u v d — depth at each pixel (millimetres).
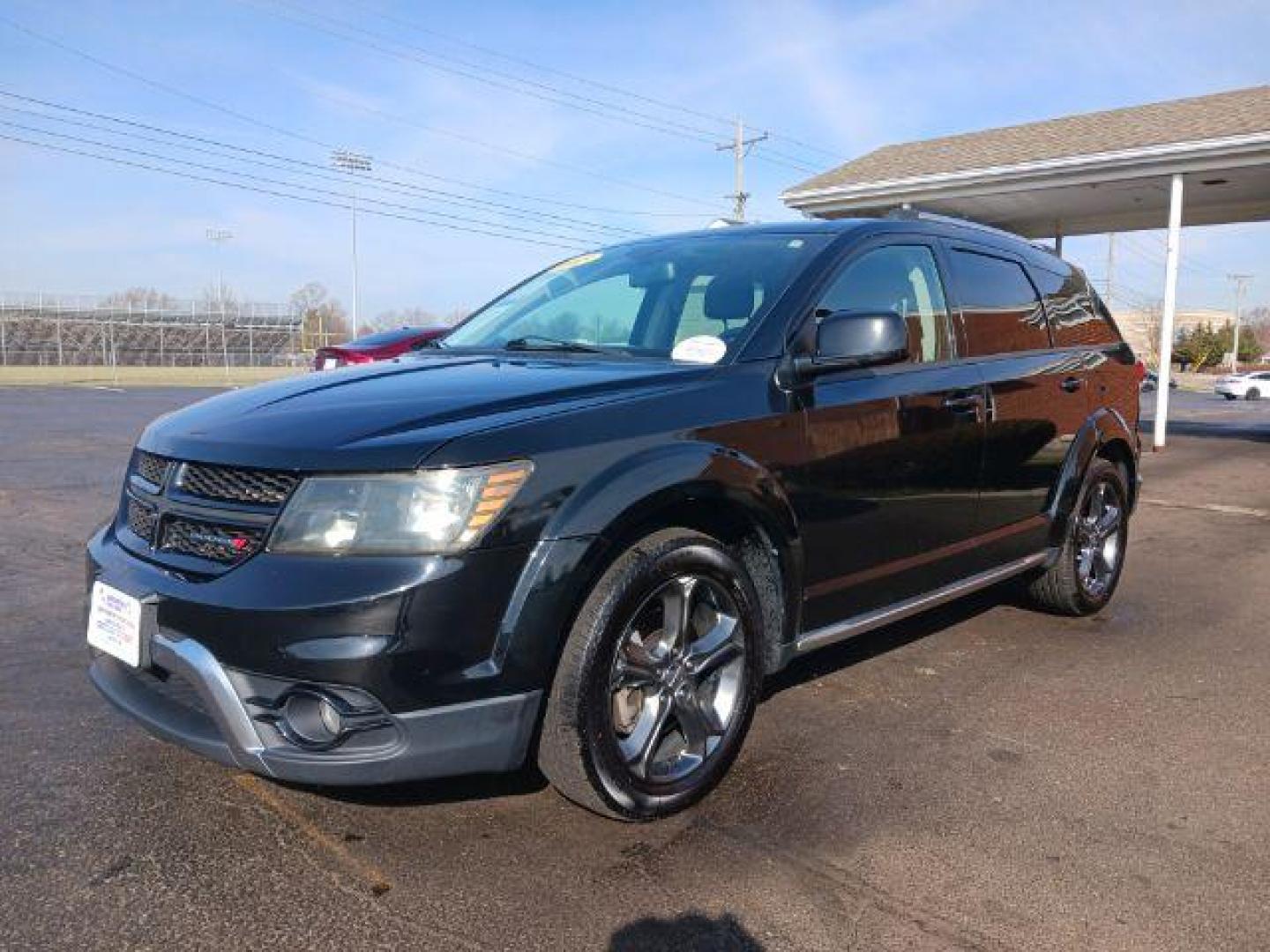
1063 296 5078
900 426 3654
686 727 2984
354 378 3211
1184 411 30984
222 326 59562
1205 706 3926
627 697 2861
